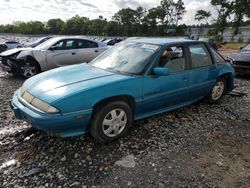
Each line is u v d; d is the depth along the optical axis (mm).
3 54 8422
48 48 8469
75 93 3188
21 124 4336
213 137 4043
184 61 4543
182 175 3016
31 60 8289
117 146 3604
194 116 4887
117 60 4281
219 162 3316
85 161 3225
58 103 3076
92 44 9398
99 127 3461
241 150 3660
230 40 53656
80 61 9062
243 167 3227
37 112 3127
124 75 3805
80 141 3693
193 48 4805
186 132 4164
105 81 3525
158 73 3855
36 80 3748
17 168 3064
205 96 5438
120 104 3609
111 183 2828
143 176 2967
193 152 3549
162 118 4672
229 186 2848
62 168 3072
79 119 3227
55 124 3078
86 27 94562
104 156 3346
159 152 3506
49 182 2822
